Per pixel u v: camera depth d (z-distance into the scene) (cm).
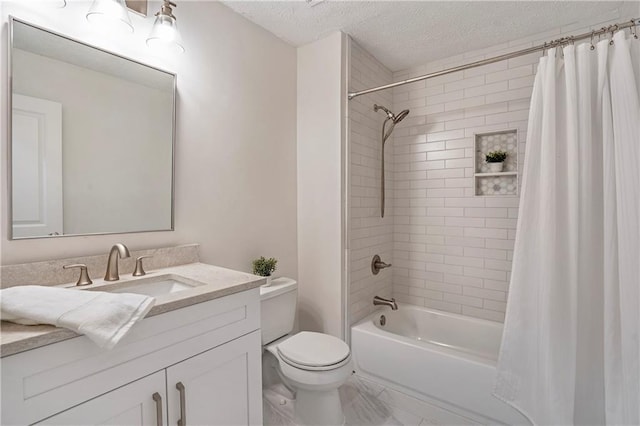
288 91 224
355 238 225
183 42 159
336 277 214
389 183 268
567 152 149
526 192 156
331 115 214
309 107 226
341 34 209
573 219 143
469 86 237
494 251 229
